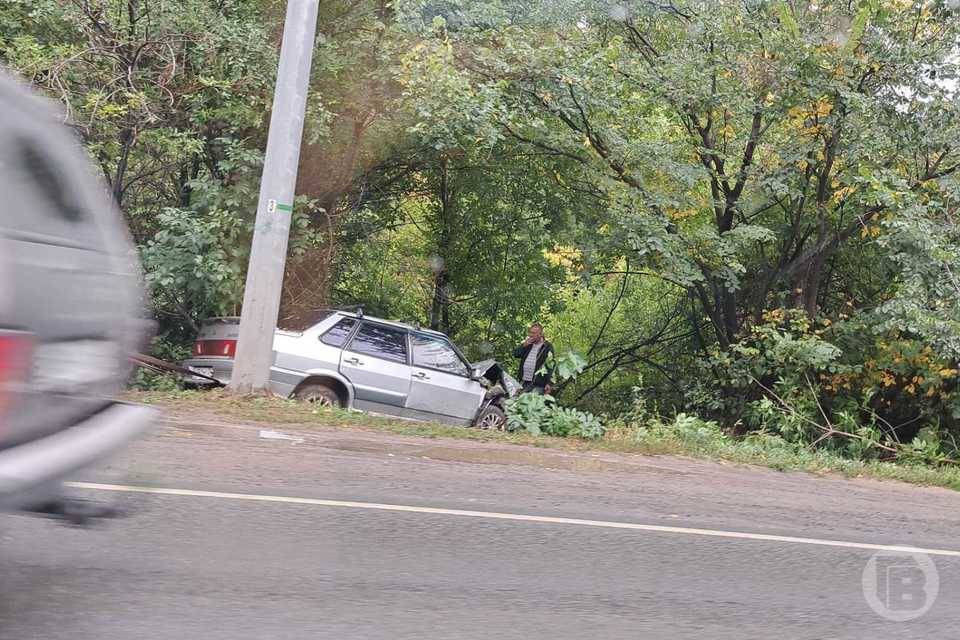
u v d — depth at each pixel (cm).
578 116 1675
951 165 1652
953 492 1059
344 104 1507
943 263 1440
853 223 1698
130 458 687
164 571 462
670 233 1705
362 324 1295
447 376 1333
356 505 632
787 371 1628
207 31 1356
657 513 716
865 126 1577
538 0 1694
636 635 443
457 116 1451
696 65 1653
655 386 2269
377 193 1783
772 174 1686
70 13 1295
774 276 1831
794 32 1545
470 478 772
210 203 1416
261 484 661
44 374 380
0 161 389
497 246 1991
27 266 375
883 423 1719
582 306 2417
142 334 498
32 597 412
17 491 339
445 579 498
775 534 686
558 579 520
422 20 1516
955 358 1445
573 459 945
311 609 433
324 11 1527
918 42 1575
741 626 471
